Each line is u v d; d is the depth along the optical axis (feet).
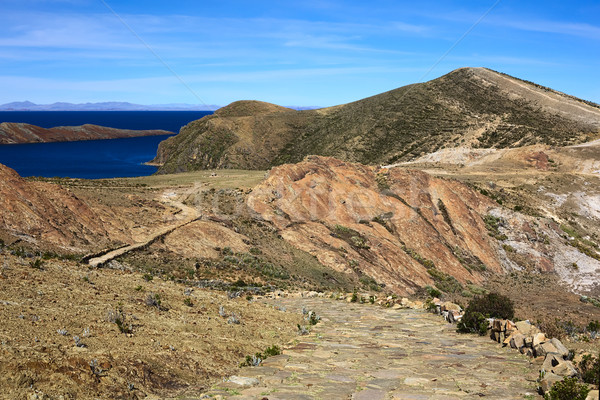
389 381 35.73
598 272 201.77
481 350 48.39
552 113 538.88
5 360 27.43
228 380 35.24
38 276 54.34
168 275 104.78
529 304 153.28
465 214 212.23
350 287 136.77
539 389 32.83
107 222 127.85
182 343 41.75
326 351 47.39
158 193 189.57
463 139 498.28
